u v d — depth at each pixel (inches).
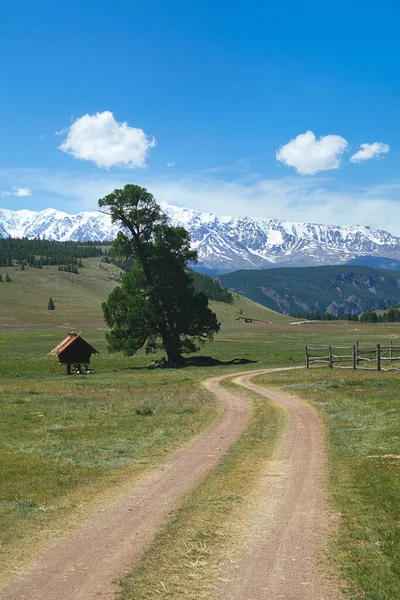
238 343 4490.7
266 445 784.3
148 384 1803.6
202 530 439.2
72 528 447.5
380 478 577.6
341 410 1094.4
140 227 2605.8
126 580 346.9
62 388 1722.4
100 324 7470.5
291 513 479.8
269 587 335.6
